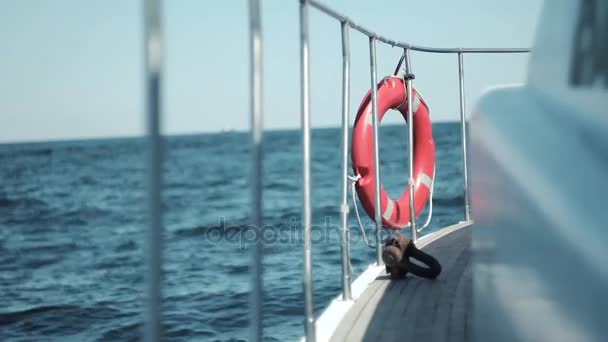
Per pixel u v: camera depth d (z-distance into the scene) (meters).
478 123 1.87
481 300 1.77
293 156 53.28
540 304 1.19
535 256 1.23
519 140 1.49
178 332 7.25
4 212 24.55
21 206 26.38
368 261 10.06
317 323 3.69
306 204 3.36
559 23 1.67
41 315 8.76
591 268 0.97
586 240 1.00
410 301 4.04
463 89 6.51
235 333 7.17
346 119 4.20
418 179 6.04
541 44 1.82
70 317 8.59
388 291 4.30
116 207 25.08
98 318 8.51
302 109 3.37
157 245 1.70
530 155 1.38
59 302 9.55
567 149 1.29
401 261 4.51
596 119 1.25
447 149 44.59
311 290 3.37
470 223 6.69
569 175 1.19
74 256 14.41
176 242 15.24
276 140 86.25
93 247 15.66
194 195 27.84
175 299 8.91
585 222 1.03
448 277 4.58
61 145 132.25
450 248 5.51
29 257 14.52
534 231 1.23
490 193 1.64
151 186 1.67
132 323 8.23
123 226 19.69
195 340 6.93
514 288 1.38
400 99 5.63
